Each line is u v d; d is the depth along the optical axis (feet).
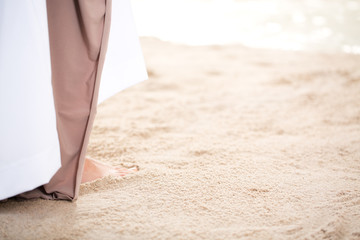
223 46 25.59
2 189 5.91
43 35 5.81
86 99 6.70
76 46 6.39
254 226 6.31
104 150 9.71
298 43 26.76
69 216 6.38
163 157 9.27
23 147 5.85
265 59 21.88
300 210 6.83
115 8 7.06
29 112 5.78
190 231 6.11
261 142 10.44
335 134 11.13
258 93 15.69
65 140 6.73
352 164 9.01
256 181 7.96
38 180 6.03
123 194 7.25
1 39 5.49
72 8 6.20
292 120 12.46
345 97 14.78
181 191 7.43
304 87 16.33
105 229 6.07
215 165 8.79
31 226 6.01
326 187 7.76
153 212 6.64
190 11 38.45
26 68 5.65
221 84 17.11
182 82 17.37
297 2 43.37
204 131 11.43
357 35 28.50
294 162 9.07
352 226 6.34
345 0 43.42
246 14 37.45
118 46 7.41
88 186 7.48
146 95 15.42
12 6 5.43
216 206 6.91
